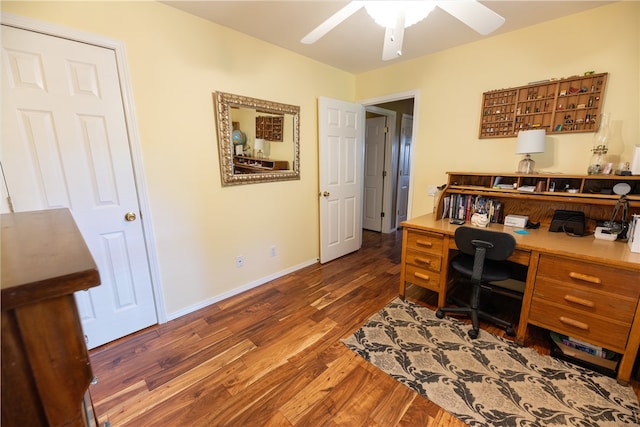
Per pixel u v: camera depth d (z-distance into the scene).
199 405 1.41
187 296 2.23
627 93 1.82
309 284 2.75
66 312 0.37
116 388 1.51
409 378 1.56
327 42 2.42
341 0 1.79
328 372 1.61
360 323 2.09
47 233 0.55
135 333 1.99
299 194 2.97
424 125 2.83
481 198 2.39
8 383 0.34
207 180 2.22
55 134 1.55
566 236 1.89
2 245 0.47
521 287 2.40
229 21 2.06
